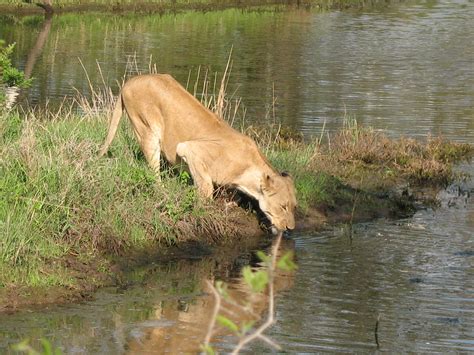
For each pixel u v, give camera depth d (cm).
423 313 1096
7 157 1267
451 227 1493
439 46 3644
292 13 4844
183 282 1184
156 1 4803
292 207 1341
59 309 1056
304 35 3906
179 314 1061
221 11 4838
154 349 953
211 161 1323
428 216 1559
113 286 1148
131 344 965
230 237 1352
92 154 1353
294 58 3234
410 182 1761
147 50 3331
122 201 1298
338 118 2225
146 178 1327
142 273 1204
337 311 1090
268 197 1324
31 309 1049
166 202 1324
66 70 2786
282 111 2283
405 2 5506
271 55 3297
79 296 1098
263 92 2550
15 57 3031
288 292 1153
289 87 2644
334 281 1204
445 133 2116
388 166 1823
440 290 1181
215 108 1739
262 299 1123
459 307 1121
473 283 1215
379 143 1892
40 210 1205
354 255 1324
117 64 2953
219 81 2711
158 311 1069
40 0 4384
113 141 1459
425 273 1250
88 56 3114
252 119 2153
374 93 2580
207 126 1336
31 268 1121
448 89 2677
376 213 1553
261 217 1412
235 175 1328
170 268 1230
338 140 1928
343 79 2805
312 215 1493
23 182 1239
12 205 1185
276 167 1588
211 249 1310
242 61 3134
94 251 1213
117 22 4191
